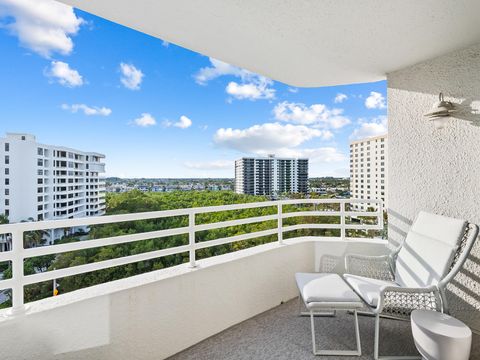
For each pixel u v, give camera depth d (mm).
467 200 2352
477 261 2283
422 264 2250
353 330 2451
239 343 2285
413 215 2764
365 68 2865
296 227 3322
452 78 2453
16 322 1523
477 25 2018
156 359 2061
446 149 2492
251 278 2734
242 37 2256
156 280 2068
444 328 1694
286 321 2643
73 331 1704
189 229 2367
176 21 2031
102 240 1891
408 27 2053
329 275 2539
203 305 2355
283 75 3111
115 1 1794
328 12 1877
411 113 2771
